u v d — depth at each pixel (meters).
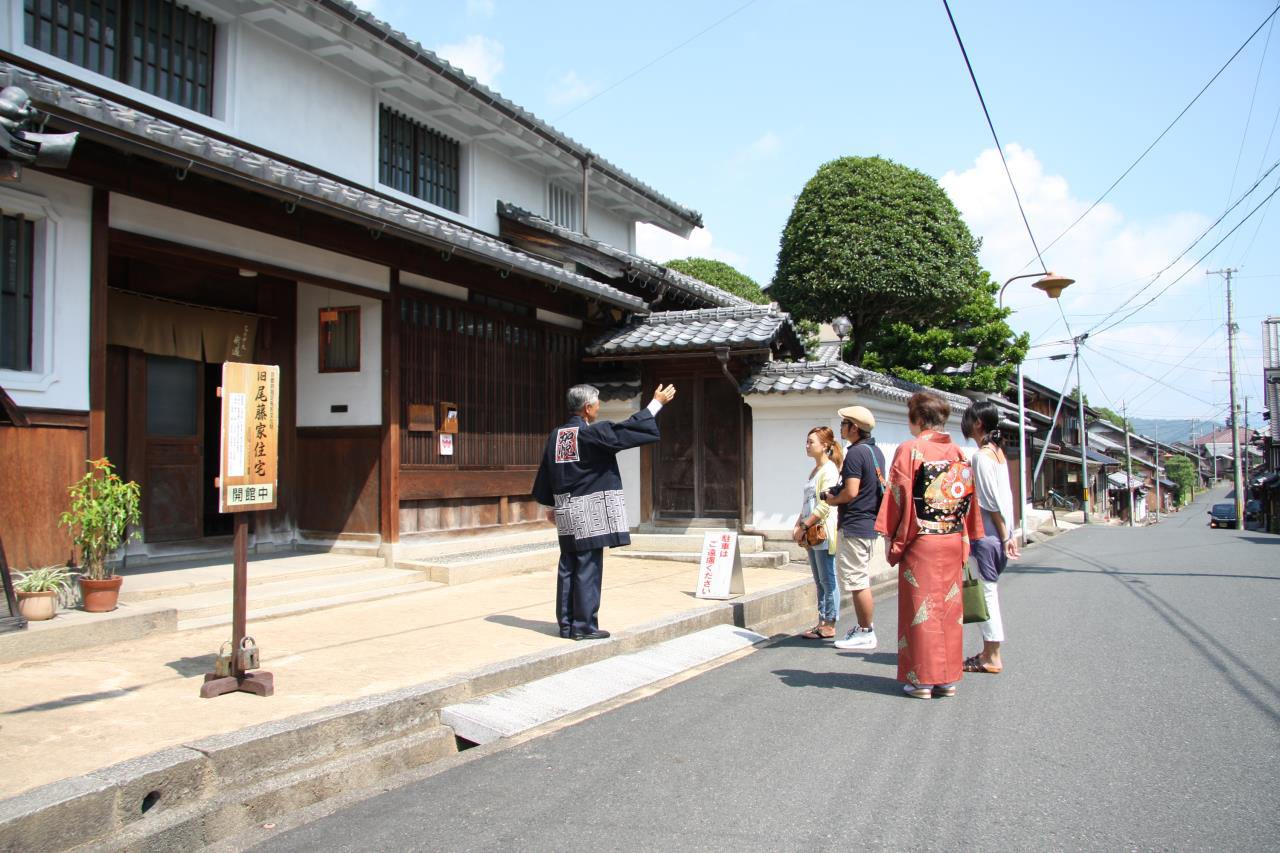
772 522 12.23
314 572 8.49
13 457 5.86
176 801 3.67
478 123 12.21
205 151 6.25
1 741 4.03
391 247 9.20
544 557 10.63
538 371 11.96
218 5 8.80
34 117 4.80
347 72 10.48
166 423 8.52
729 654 7.31
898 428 13.72
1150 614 9.21
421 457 9.73
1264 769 4.28
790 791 4.03
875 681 6.18
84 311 6.32
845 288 21.00
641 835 3.55
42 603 5.78
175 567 8.23
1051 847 3.40
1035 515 30.52
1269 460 42.06
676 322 13.03
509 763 4.47
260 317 9.33
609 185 15.54
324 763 4.28
